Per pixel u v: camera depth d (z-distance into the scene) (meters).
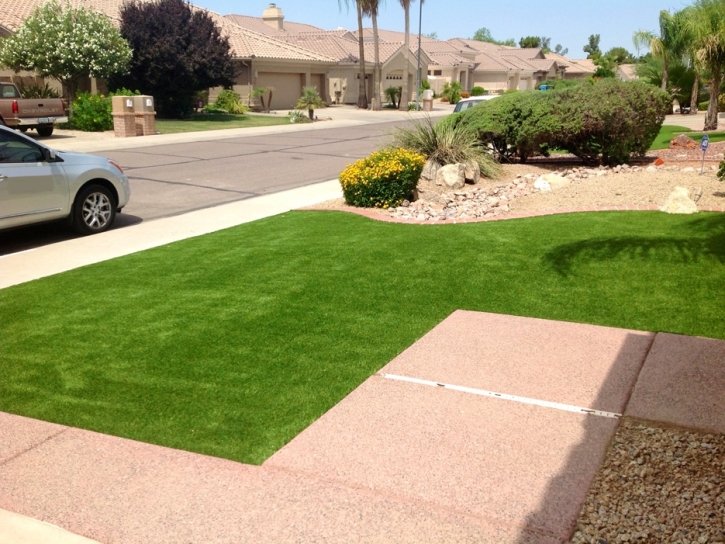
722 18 27.45
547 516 3.28
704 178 11.58
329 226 9.97
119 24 35.59
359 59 53.72
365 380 4.88
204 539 3.20
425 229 9.43
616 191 11.09
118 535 3.25
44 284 7.52
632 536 3.11
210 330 5.92
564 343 5.43
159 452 3.98
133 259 8.53
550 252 7.79
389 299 6.61
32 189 9.48
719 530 3.12
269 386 4.82
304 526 3.27
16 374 5.12
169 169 17.88
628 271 7.07
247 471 3.76
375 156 11.69
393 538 3.16
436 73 69.44
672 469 3.64
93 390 4.83
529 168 15.25
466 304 6.42
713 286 6.52
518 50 85.50
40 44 28.39
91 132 28.52
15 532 3.29
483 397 4.56
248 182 15.59
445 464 3.77
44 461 3.92
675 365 4.93
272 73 46.78
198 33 35.12
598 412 4.30
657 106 14.88
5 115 23.72
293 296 6.77
